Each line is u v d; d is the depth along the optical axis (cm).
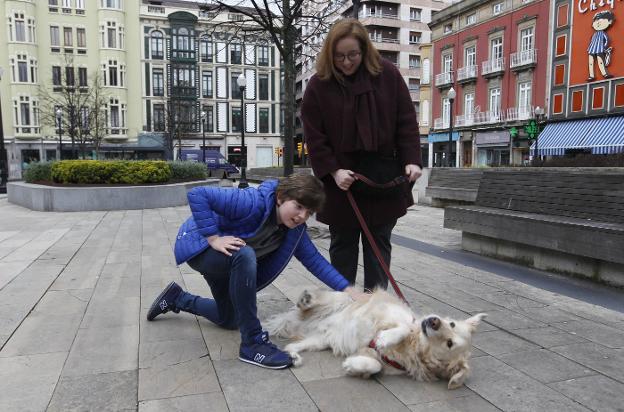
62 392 248
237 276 280
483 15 3984
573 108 3300
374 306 288
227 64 5488
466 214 636
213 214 290
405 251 655
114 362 286
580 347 314
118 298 422
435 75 4584
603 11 3066
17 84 4634
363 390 253
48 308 392
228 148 5628
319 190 291
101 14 4853
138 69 5134
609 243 439
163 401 240
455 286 471
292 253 311
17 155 4697
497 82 3891
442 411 233
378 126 333
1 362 285
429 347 252
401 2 6094
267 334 296
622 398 247
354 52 323
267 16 921
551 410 234
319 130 343
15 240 740
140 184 1345
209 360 289
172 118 4647
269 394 248
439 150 4603
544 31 3469
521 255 574
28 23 4628
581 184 530
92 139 4375
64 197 1192
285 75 909
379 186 337
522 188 611
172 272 525
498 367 283
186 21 5222
